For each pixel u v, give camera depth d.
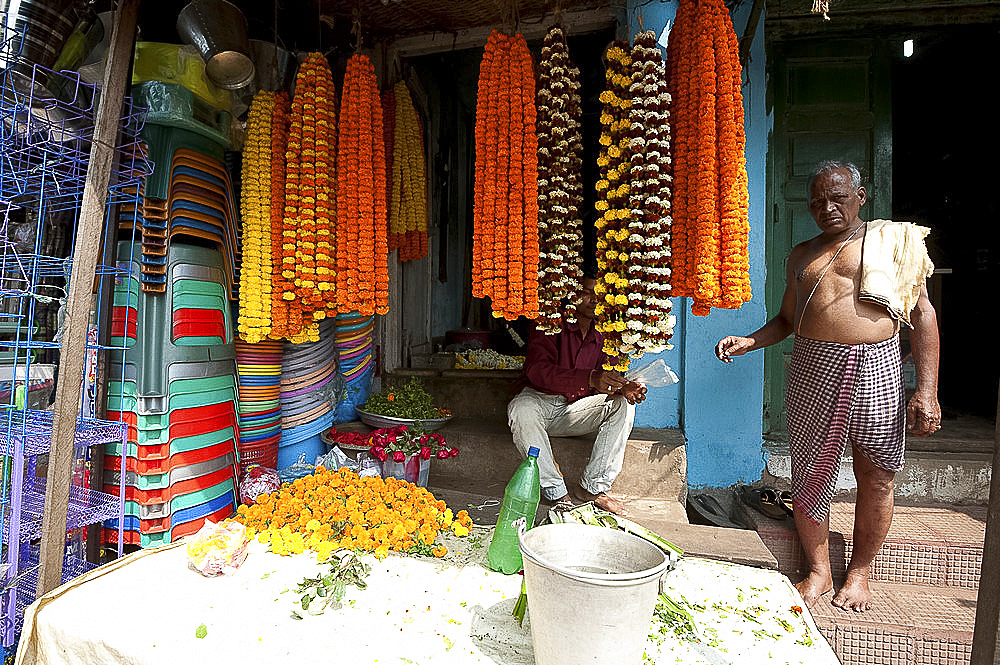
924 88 4.88
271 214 2.04
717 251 1.63
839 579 2.43
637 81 1.68
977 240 4.78
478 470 3.02
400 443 2.39
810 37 3.19
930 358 2.06
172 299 1.97
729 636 1.20
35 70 1.62
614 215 1.69
